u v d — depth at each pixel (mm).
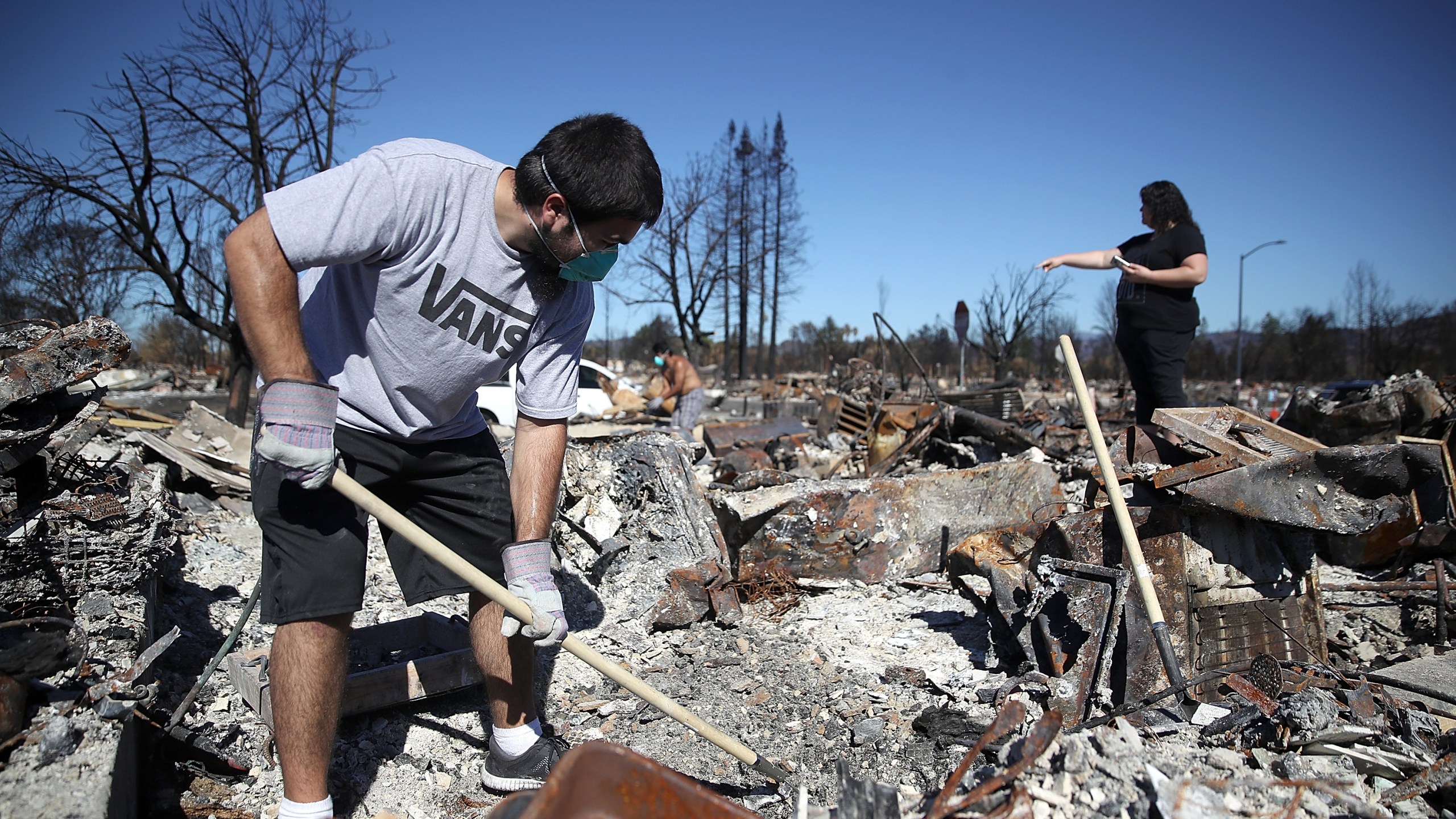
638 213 1995
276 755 2473
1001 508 4637
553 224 1979
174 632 2381
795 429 9688
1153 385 4586
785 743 2766
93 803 1716
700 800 1568
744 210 34062
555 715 2955
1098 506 3234
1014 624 3094
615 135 1990
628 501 4477
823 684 3184
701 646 3596
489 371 2184
